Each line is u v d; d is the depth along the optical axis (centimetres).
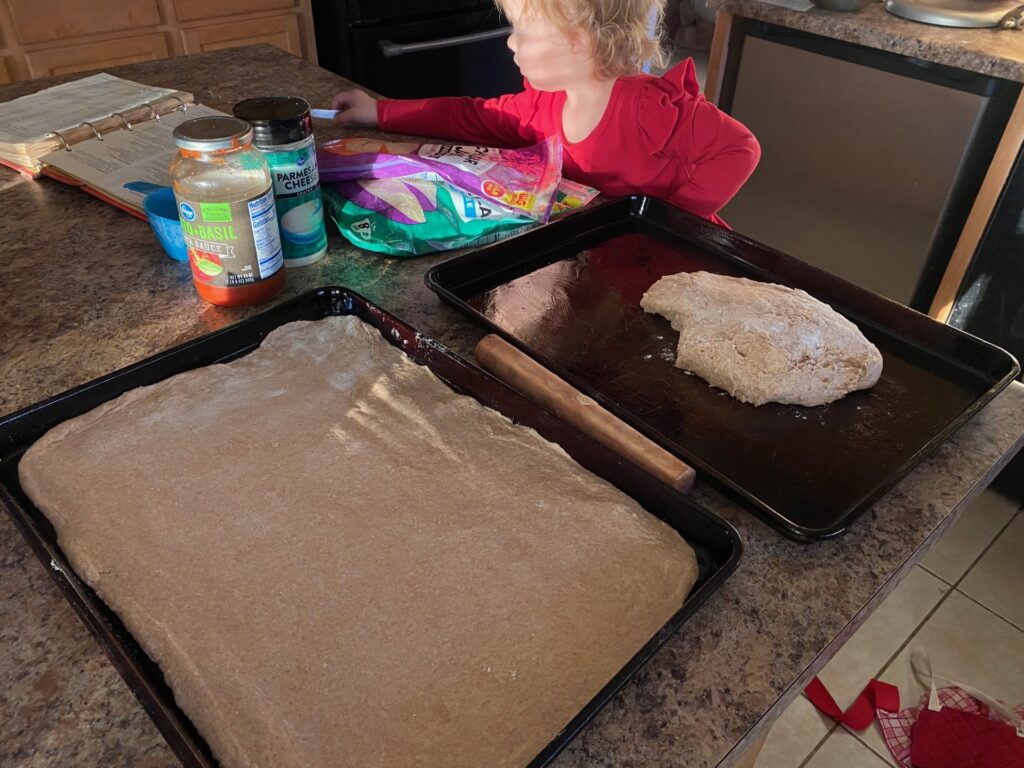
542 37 107
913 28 167
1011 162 154
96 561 54
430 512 59
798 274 94
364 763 44
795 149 195
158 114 121
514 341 77
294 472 62
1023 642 145
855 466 68
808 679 51
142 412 67
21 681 48
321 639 50
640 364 81
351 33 226
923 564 159
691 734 46
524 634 51
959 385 79
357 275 90
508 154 102
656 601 53
